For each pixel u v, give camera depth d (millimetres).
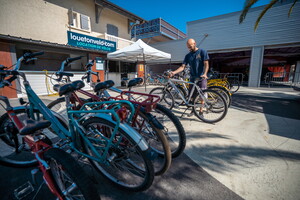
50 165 1135
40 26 7398
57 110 3754
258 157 1935
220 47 11102
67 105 1440
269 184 1489
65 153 1077
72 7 8945
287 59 14117
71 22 8594
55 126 1521
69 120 1457
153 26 15820
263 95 6535
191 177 1618
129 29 13266
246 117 3535
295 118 3410
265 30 9484
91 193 979
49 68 8477
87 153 1548
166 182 1556
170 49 13672
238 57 14445
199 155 2012
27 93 1543
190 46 3318
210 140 2414
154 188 1481
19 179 1565
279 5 8898
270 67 15164
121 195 1410
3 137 1845
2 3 6195
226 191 1424
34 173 1222
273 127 2900
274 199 1321
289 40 8898
